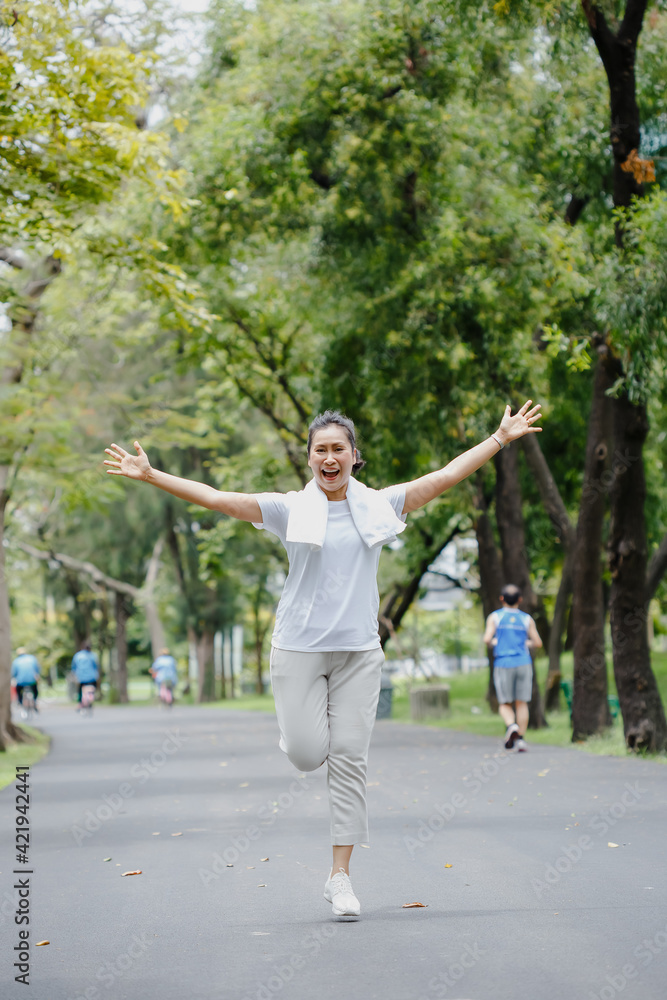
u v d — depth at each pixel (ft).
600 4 62.64
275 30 86.99
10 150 62.08
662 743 67.36
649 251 60.39
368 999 20.08
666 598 164.55
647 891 28.71
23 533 187.01
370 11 83.30
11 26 59.62
